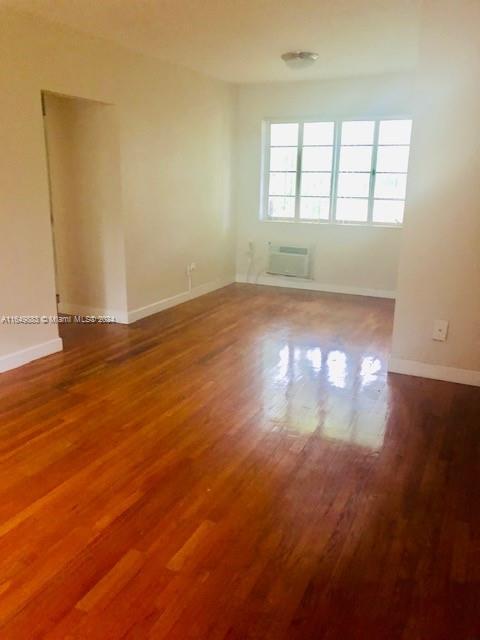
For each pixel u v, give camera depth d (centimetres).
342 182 607
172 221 536
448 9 301
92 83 407
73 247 491
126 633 158
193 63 495
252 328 475
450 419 300
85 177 466
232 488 231
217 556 190
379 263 598
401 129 564
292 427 288
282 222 639
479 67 302
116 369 371
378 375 364
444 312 344
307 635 158
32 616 163
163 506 218
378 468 249
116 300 488
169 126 507
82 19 360
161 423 290
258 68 517
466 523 210
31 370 367
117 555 189
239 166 645
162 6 334
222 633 158
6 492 226
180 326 481
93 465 247
